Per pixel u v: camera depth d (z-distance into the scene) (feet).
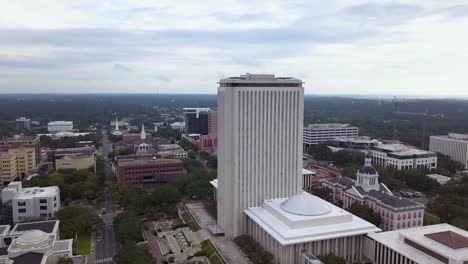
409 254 519.60
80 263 574.97
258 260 587.68
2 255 548.31
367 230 600.80
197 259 626.23
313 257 536.42
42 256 529.86
